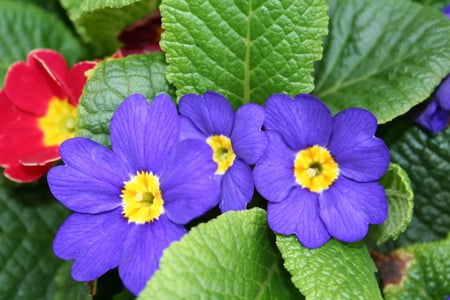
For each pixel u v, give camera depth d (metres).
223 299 0.24
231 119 0.25
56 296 0.31
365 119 0.25
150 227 0.24
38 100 0.31
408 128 0.30
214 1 0.26
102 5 0.28
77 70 0.30
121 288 0.30
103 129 0.28
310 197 0.25
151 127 0.24
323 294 0.25
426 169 0.30
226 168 0.26
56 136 0.31
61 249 0.25
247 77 0.27
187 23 0.27
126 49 0.31
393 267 0.30
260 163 0.25
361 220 0.25
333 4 0.30
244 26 0.27
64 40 0.34
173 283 0.23
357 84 0.29
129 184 0.25
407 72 0.28
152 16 0.30
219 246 0.24
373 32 0.30
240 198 0.25
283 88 0.27
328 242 0.26
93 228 0.25
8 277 0.31
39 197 0.32
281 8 0.26
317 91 0.30
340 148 0.25
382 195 0.25
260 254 0.26
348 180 0.25
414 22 0.29
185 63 0.27
